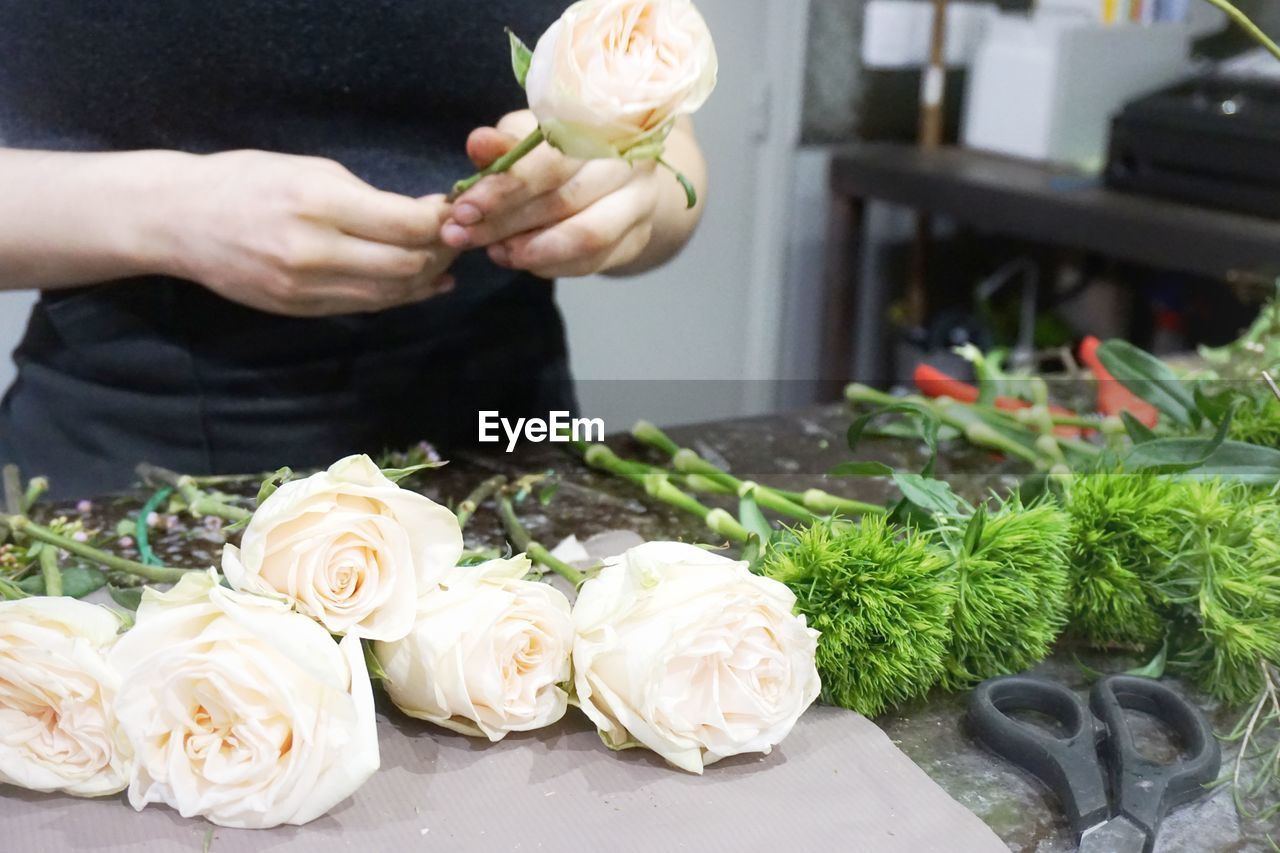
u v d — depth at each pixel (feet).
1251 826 2.01
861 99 6.85
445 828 1.93
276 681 1.82
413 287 2.93
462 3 3.14
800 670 2.00
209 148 3.21
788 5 6.43
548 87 1.98
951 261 7.05
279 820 1.87
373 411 3.21
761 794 2.00
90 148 3.17
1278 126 4.84
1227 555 2.21
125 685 1.82
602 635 1.97
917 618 2.07
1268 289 3.74
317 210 2.72
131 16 3.00
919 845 1.92
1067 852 1.97
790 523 2.56
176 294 3.13
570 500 2.79
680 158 3.28
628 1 1.98
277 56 3.09
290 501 1.88
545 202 2.66
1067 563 2.27
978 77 6.45
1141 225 5.10
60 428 3.24
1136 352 2.64
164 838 1.90
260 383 3.18
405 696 2.01
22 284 2.98
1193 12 6.08
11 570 2.35
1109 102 6.01
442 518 1.95
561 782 2.02
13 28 3.00
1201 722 2.12
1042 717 2.21
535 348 3.40
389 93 3.20
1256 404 2.65
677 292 6.25
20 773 1.90
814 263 7.01
